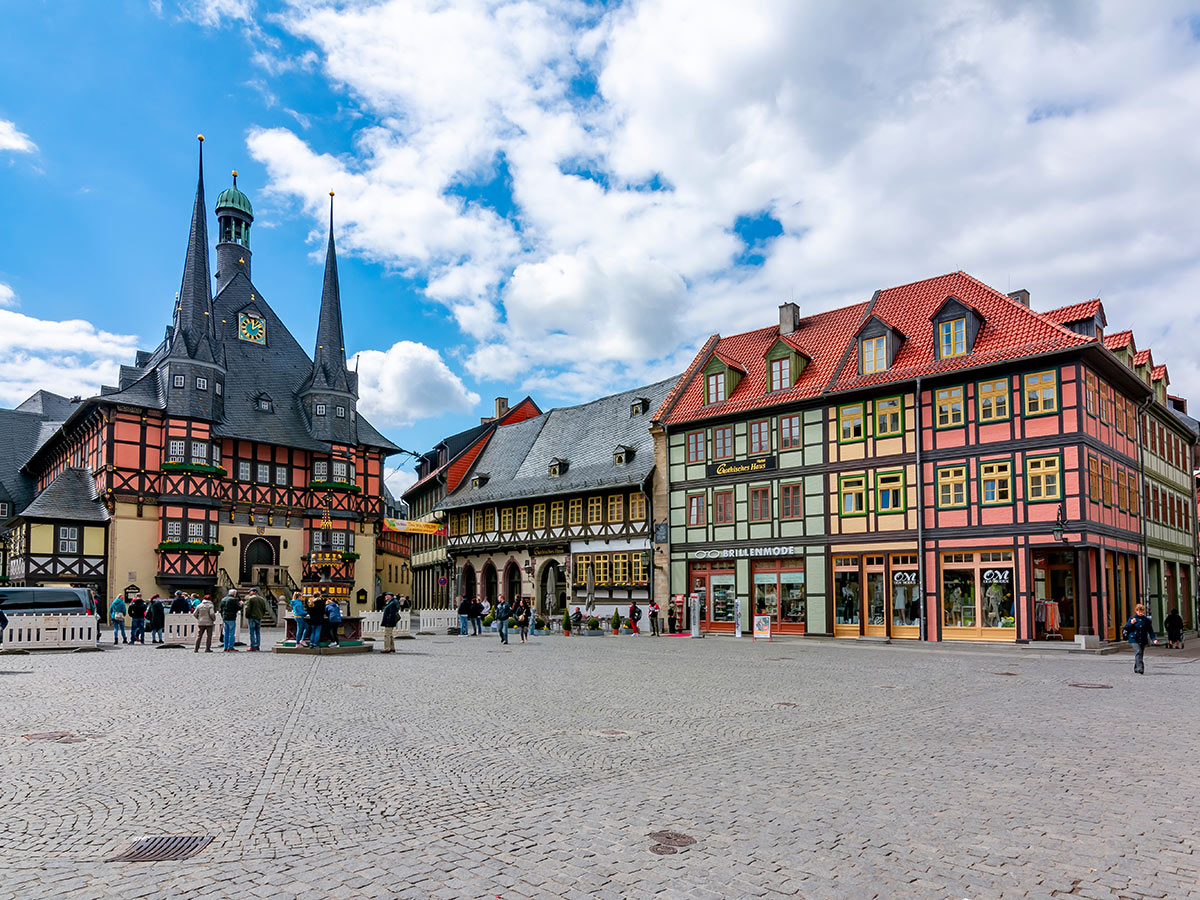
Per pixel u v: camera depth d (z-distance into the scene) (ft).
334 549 169.27
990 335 98.84
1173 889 17.95
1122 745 33.12
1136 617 63.26
